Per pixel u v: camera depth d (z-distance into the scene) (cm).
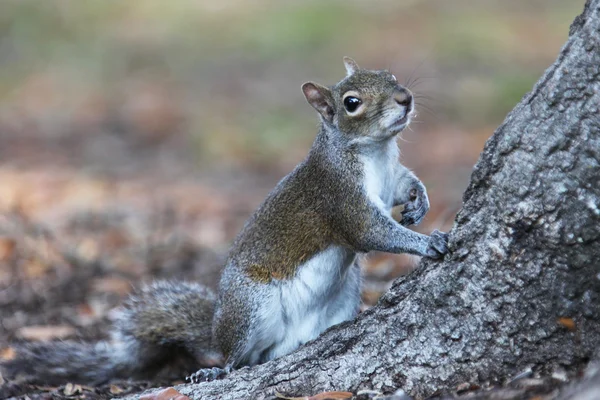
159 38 4162
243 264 1016
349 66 1086
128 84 3512
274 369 863
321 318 1026
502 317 773
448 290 799
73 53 3809
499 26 4031
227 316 1020
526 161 757
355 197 970
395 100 961
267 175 2462
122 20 4419
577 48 741
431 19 4275
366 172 973
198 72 3672
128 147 2744
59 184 2280
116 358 1098
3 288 1405
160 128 2936
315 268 1002
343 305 1041
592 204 732
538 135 754
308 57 3788
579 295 747
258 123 2870
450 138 2588
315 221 998
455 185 2017
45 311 1319
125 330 1098
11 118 3078
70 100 3291
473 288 786
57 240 1639
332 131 991
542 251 754
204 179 2411
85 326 1261
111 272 1496
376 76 994
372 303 1227
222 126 2856
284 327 1011
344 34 4059
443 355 796
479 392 768
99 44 3953
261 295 1001
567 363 757
